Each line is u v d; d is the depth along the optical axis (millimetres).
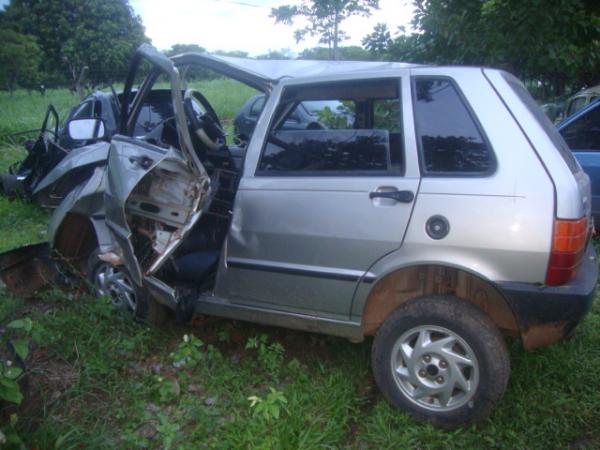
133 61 3832
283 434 2824
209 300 3594
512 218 2666
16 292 4426
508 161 2725
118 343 3672
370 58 7438
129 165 3518
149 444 2877
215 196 3818
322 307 3178
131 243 3469
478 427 2914
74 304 4086
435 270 2947
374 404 3229
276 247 3248
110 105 7211
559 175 2650
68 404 3123
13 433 2600
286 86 3340
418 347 2918
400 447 2789
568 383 3248
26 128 15000
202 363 3512
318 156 3201
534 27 6047
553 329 2729
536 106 3088
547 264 2631
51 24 29250
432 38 6797
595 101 5473
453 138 2863
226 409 3139
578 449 2801
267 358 3459
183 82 4246
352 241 3008
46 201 6188
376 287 3010
